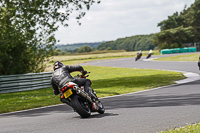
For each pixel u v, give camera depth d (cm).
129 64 5869
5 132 906
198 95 1533
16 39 2839
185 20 16050
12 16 2895
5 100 1930
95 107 1065
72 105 1035
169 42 13838
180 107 1174
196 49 10781
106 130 830
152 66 4869
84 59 10438
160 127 831
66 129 882
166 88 2016
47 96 2041
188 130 738
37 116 1216
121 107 1282
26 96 2122
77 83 1065
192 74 3000
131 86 2334
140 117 1003
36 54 3036
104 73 4381
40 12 3041
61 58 11319
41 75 2783
